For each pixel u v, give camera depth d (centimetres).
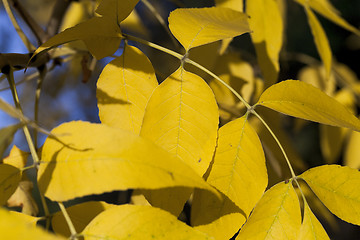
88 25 49
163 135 48
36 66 61
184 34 50
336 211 48
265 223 48
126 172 42
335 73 81
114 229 43
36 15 108
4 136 44
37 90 61
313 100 50
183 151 48
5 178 45
